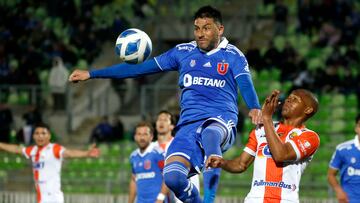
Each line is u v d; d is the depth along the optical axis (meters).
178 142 25.36
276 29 82.69
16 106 81.25
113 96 79.44
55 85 80.44
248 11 87.38
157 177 40.97
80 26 88.69
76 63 86.31
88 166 72.00
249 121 71.69
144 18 89.62
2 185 71.12
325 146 68.06
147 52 26.09
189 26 87.88
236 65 25.67
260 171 25.41
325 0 82.62
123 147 71.69
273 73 76.75
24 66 85.00
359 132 38.62
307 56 79.94
